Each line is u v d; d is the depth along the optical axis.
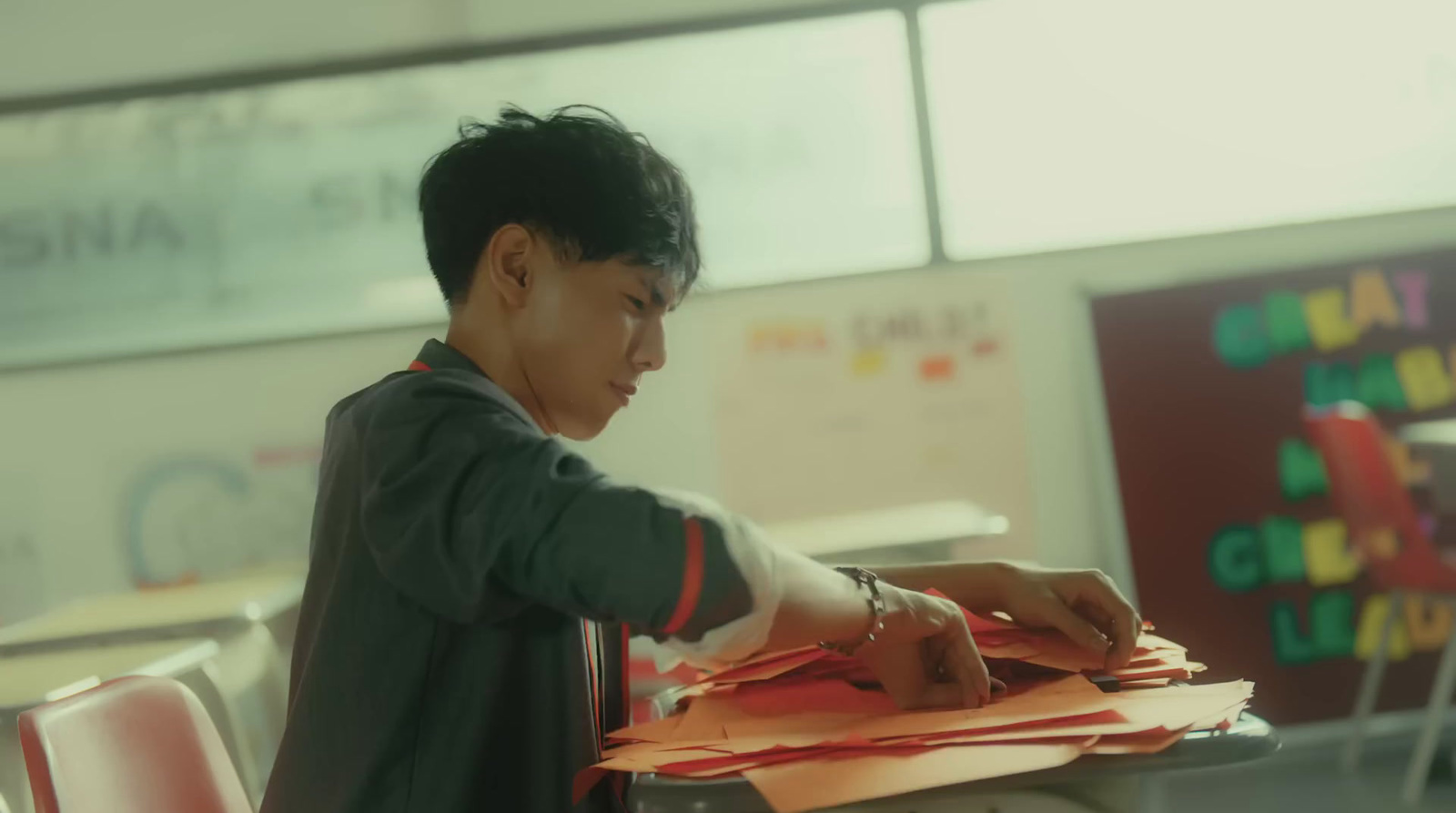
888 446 3.46
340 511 0.89
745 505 3.45
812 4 3.49
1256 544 3.32
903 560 2.54
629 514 0.72
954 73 3.50
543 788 0.86
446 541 0.76
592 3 3.47
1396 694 3.28
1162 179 3.49
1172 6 3.49
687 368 3.46
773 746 0.77
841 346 3.46
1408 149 3.48
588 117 0.94
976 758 0.73
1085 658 0.94
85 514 3.46
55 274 3.47
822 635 0.80
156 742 1.12
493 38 3.46
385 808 0.83
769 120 3.50
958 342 3.47
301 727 0.86
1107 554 3.45
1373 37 3.48
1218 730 0.77
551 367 0.93
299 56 3.45
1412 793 2.79
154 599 2.89
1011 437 3.47
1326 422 2.89
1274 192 3.49
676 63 3.48
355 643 0.85
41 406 3.46
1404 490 2.71
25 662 2.33
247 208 3.47
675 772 0.75
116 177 3.46
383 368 3.48
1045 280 3.49
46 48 3.44
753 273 3.50
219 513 3.46
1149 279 3.40
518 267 0.91
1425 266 3.38
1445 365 3.35
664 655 1.05
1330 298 3.37
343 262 3.48
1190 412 3.36
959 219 3.51
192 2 3.45
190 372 3.47
